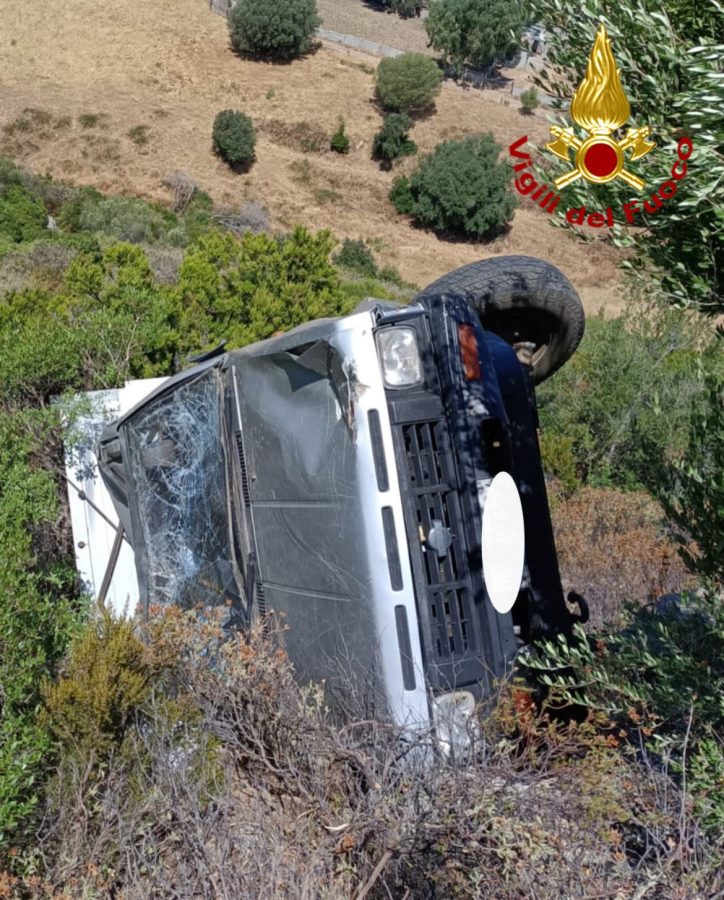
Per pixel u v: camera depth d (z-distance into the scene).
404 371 3.72
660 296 3.21
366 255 40.84
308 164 49.44
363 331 3.71
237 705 3.46
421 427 3.74
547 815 2.84
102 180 44.62
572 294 5.86
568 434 10.66
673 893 2.53
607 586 6.37
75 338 6.69
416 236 46.59
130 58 54.34
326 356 3.84
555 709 3.71
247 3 56.59
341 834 2.89
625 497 8.64
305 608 3.94
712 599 3.25
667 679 3.21
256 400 4.34
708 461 3.33
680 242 3.11
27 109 47.72
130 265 9.12
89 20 56.22
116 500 5.55
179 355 8.21
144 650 3.58
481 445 3.72
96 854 2.92
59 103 49.09
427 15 65.88
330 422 3.82
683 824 2.74
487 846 2.75
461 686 3.55
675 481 3.46
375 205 47.94
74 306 8.00
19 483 4.41
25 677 3.29
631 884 2.67
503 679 3.45
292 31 56.88
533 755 3.05
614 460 10.66
